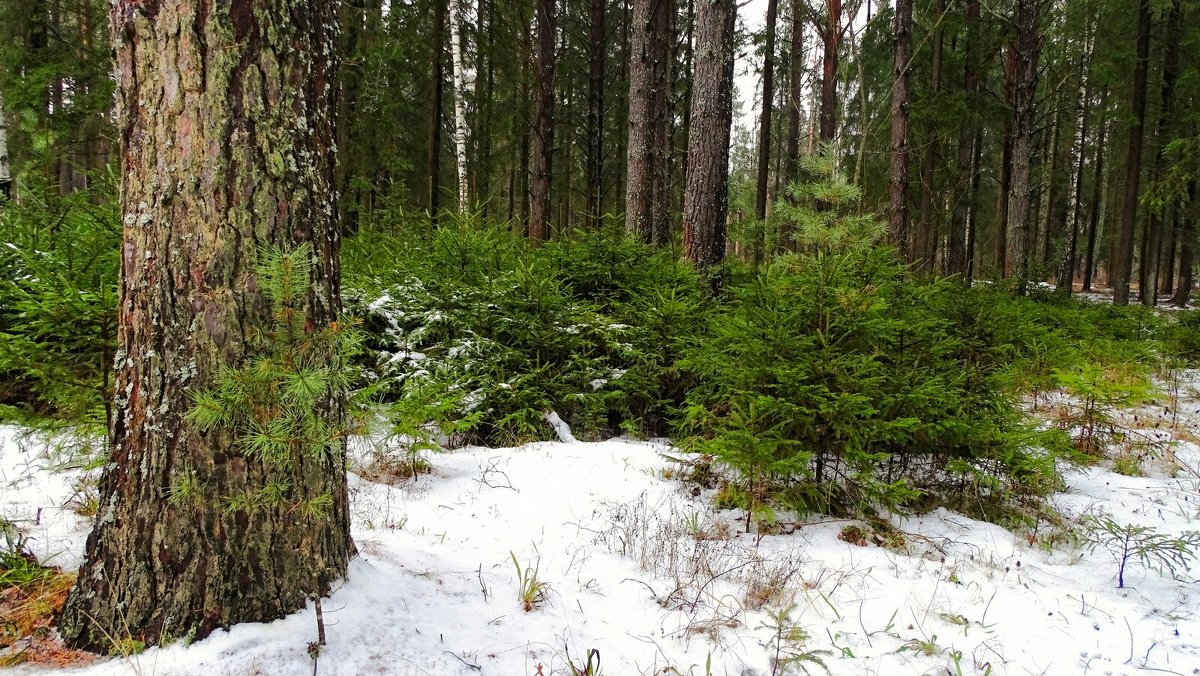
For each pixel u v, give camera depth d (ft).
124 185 6.68
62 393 10.34
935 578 10.15
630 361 19.45
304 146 6.95
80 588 6.78
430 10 53.01
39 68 34.01
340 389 7.45
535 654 7.55
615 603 9.18
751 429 11.86
